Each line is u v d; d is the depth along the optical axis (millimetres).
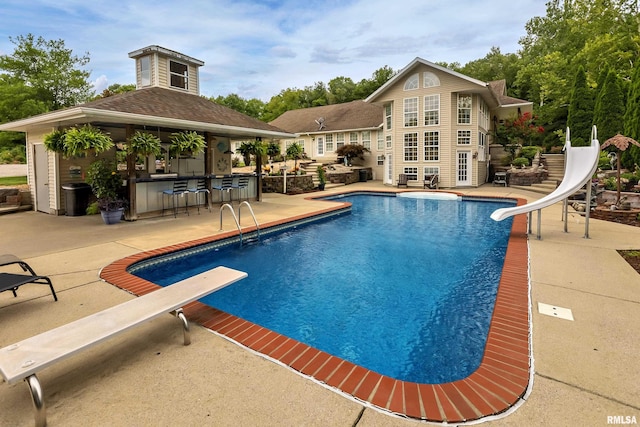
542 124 25750
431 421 2094
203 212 10945
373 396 2324
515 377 2480
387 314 4273
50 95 19578
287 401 2273
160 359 2783
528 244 6484
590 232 7500
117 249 6301
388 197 17062
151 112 9375
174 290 3322
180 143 9672
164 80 12562
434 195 16297
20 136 17281
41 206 11438
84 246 6539
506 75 38938
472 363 3242
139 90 11523
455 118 18719
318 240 8039
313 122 29078
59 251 6180
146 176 10430
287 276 5609
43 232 7891
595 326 3246
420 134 19578
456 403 2236
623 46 22875
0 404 2297
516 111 23766
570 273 4801
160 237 7293
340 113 29047
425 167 19609
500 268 5953
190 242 6777
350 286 5184
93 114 7805
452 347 3520
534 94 29906
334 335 3789
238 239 7723
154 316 2766
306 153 28516
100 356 2834
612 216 8906
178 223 9008
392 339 3689
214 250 7117
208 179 11805
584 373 2516
